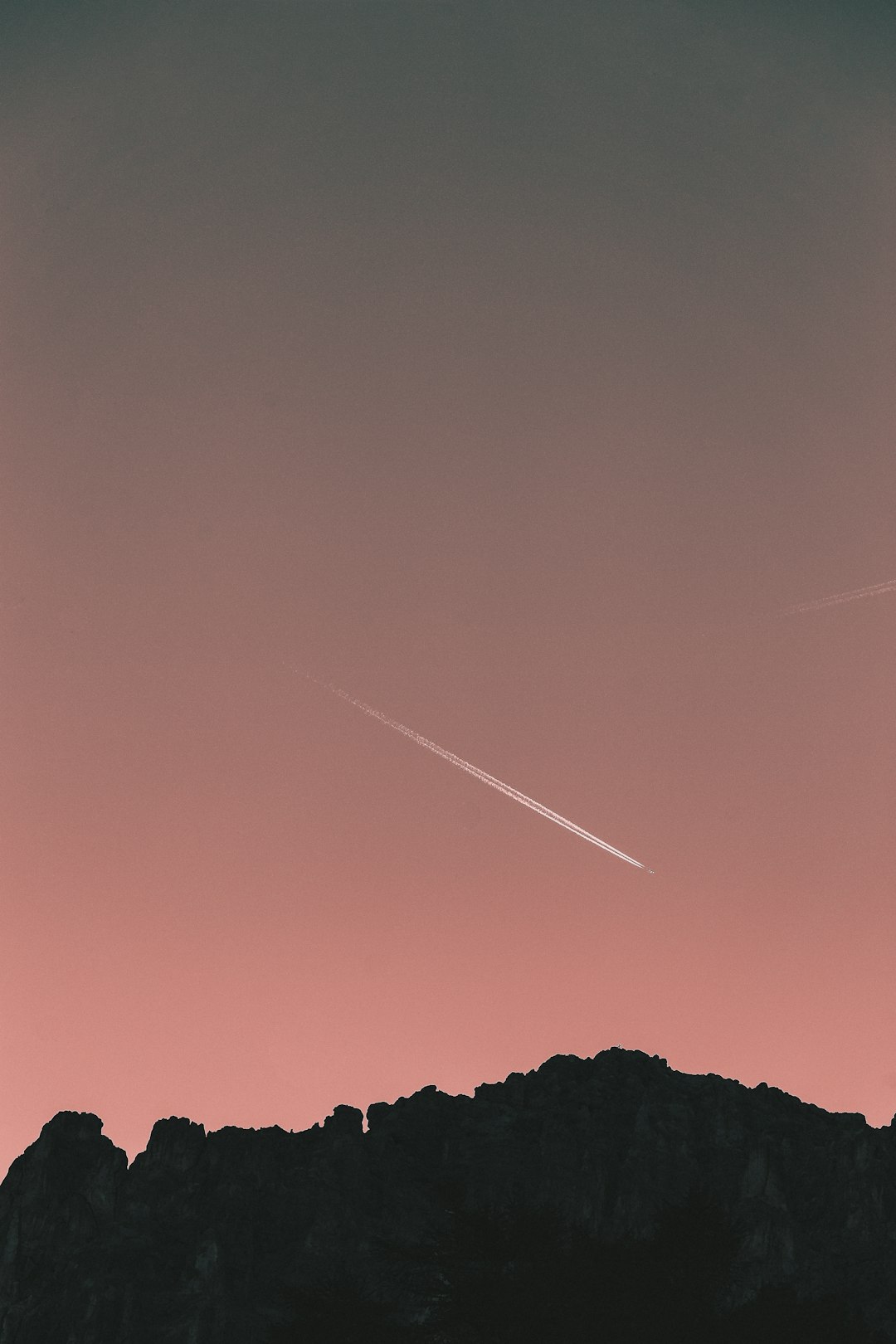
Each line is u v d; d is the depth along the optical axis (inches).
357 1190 4050.2
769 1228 3909.9
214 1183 4020.7
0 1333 3678.6
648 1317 2987.2
